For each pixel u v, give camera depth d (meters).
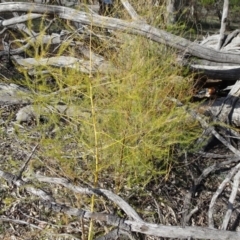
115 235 2.03
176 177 3.13
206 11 9.38
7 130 3.42
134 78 2.39
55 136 2.94
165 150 2.50
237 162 3.35
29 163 2.96
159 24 3.50
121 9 3.88
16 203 2.83
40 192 2.20
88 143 2.70
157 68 2.45
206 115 3.61
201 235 1.93
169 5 3.97
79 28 3.41
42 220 2.74
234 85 3.87
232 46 4.39
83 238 2.46
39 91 2.80
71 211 2.05
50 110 2.62
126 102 2.34
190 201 2.87
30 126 3.34
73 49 3.12
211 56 3.46
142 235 2.60
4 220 2.65
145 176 2.90
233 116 3.55
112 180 2.88
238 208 2.93
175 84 2.83
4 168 2.97
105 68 2.55
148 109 2.44
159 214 2.74
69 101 2.54
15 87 3.45
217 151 3.50
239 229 2.76
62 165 2.72
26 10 3.53
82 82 2.64
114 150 2.48
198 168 3.24
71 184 2.28
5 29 4.39
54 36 3.83
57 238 2.63
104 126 2.49
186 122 3.00
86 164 2.74
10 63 4.28
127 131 2.43
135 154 2.46
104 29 3.26
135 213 2.04
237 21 11.15
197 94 4.36
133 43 2.74
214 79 3.87
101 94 2.50
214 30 8.58
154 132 2.53
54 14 3.39
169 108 2.67
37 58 2.38
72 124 2.64
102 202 2.72
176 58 3.28
